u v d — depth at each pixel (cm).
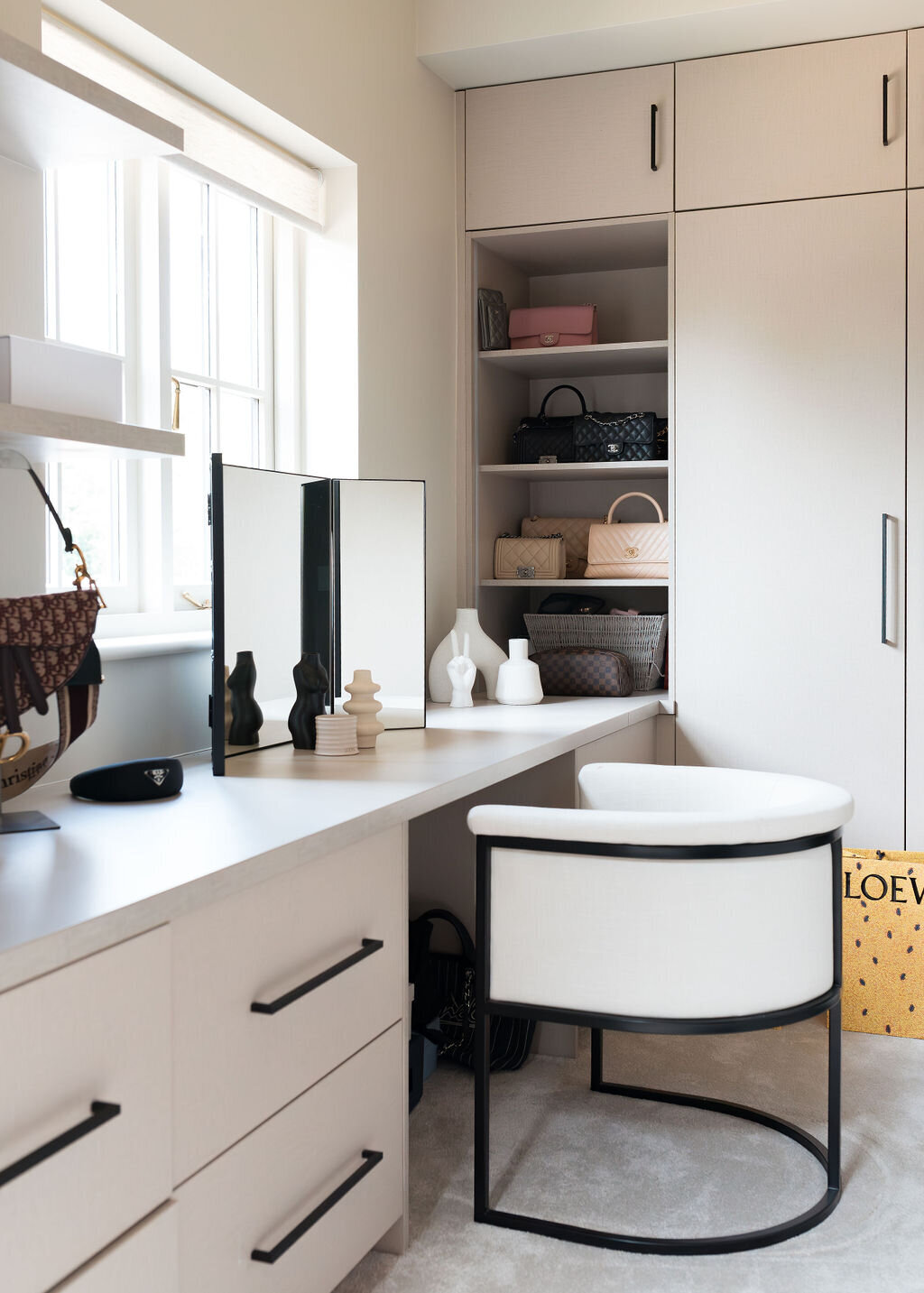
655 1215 187
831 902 185
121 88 212
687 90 309
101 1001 111
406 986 179
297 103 252
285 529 226
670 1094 232
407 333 305
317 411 283
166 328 233
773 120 302
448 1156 209
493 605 353
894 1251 177
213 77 226
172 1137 123
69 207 213
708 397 311
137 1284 117
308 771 197
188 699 218
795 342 303
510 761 211
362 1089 165
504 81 325
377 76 287
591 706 300
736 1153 210
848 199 296
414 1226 185
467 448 337
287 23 248
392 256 296
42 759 163
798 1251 178
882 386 295
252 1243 138
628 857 172
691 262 311
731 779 217
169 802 168
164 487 235
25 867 129
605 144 317
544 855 177
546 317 337
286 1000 141
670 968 172
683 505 315
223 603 197
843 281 297
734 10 279
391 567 250
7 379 143
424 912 259
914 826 298
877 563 298
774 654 308
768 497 307
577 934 175
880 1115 224
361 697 227
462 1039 250
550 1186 197
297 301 281
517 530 370
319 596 238
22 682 148
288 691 229
